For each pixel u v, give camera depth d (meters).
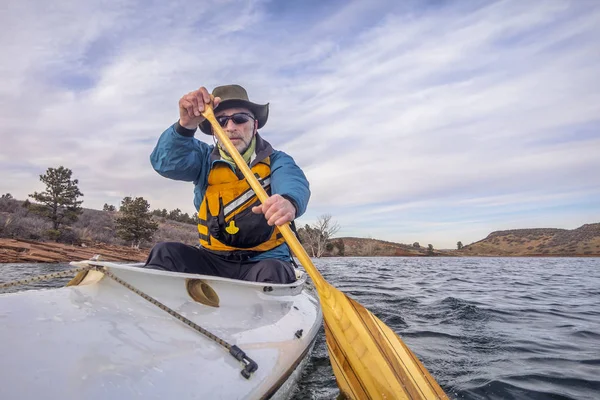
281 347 1.50
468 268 16.27
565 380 2.17
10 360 0.77
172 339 1.11
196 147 2.45
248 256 2.40
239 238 2.33
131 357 0.94
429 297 5.47
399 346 1.56
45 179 16.00
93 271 1.28
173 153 2.25
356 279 8.52
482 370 2.32
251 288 1.83
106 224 21.89
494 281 9.24
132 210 17.34
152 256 1.93
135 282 1.30
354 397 1.57
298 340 1.71
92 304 1.11
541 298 5.99
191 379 0.98
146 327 1.10
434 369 2.32
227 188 2.36
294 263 2.75
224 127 2.43
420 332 3.28
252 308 1.73
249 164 2.44
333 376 2.05
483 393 1.97
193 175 2.47
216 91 2.46
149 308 1.21
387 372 1.51
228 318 1.48
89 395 0.77
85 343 0.91
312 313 2.35
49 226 16.72
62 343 0.88
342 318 1.65
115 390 0.82
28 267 7.91
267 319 1.71
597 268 18.34
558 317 4.25
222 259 2.36
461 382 2.11
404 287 6.93
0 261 9.03
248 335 1.42
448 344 2.92
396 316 3.93
